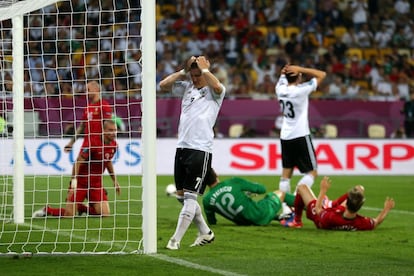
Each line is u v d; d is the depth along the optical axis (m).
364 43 83.81
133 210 39.25
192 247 26.55
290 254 25.14
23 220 33.94
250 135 66.94
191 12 82.56
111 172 35.97
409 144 68.94
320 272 21.77
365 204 45.41
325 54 80.19
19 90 33.75
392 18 86.06
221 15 83.19
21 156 33.88
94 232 30.62
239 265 22.81
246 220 32.72
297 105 35.59
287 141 35.78
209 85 26.08
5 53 40.81
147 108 24.69
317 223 31.95
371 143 68.56
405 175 68.38
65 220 34.66
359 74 79.69
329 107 68.19
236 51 80.62
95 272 21.47
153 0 24.67
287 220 33.16
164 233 30.80
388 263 23.47
